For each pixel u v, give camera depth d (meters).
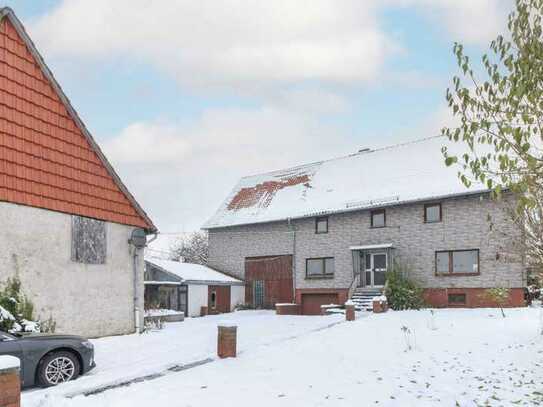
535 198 5.77
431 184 27.78
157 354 13.51
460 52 5.61
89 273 16.80
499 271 24.50
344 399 8.44
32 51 15.42
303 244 32.28
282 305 29.39
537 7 5.30
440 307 26.19
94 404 8.05
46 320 15.02
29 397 8.41
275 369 10.91
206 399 8.41
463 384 9.45
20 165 14.69
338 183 33.34
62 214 15.95
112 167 18.08
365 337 15.49
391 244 27.83
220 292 33.31
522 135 5.23
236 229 35.94
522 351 12.28
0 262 13.83
